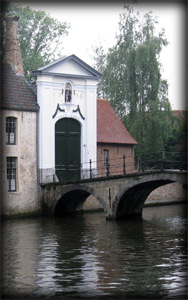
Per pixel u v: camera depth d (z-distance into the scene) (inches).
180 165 1029.2
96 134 1311.5
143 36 1624.0
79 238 879.7
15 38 1213.7
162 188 1499.8
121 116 1672.0
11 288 585.3
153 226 1021.2
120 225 1038.4
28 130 1182.9
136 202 1155.3
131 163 1472.7
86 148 1289.4
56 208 1194.6
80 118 1282.0
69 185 1156.5
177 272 642.8
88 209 1288.1
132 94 1600.6
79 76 1270.9
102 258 722.8
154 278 616.4
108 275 632.4
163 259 713.6
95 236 900.0
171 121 1611.7
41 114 1202.6
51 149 1221.1
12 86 1178.0
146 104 1585.9
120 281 606.9
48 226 1025.5
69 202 1221.7
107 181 1106.7
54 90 1230.3
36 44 1716.3
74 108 1270.9
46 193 1202.6
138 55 1558.8
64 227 1010.7
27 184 1181.1
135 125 1572.3
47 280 615.5
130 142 1461.6
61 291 571.5
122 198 1098.1
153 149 1584.6
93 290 573.3
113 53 1669.5
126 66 1616.6
